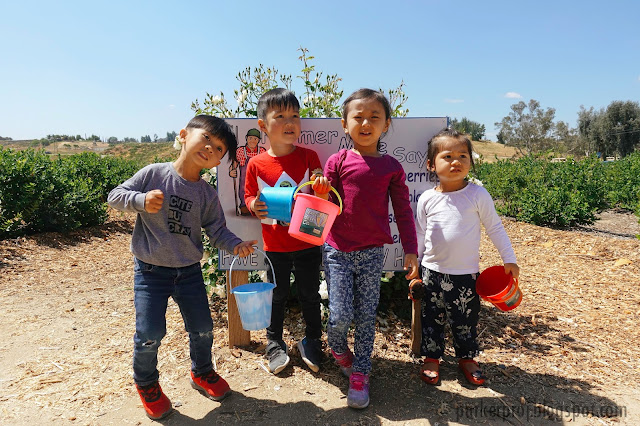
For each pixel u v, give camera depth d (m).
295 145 3.07
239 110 4.21
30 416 2.38
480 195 2.71
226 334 3.40
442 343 2.79
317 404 2.50
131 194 2.18
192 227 2.39
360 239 2.50
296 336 3.31
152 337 2.23
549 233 7.62
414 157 3.11
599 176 11.14
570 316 3.79
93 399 2.56
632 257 5.66
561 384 2.70
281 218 2.54
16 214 7.28
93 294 4.86
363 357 2.54
